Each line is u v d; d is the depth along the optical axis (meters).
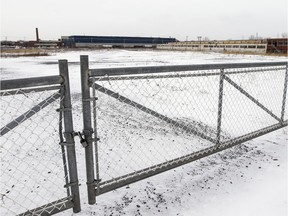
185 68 3.11
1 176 3.49
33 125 5.54
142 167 3.81
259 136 4.68
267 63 4.38
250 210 2.75
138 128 5.73
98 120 6.02
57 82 2.25
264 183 3.30
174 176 3.48
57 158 4.10
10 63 27.78
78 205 2.60
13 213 2.72
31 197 3.02
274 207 2.79
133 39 130.00
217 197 3.00
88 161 2.56
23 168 3.74
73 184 2.52
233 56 46.25
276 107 7.77
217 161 3.95
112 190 2.91
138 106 2.89
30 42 110.25
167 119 3.18
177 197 2.99
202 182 3.33
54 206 2.42
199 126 6.09
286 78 4.82
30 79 2.08
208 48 90.25
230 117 6.88
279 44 62.06
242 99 8.38
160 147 4.68
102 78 2.52
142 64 24.53
